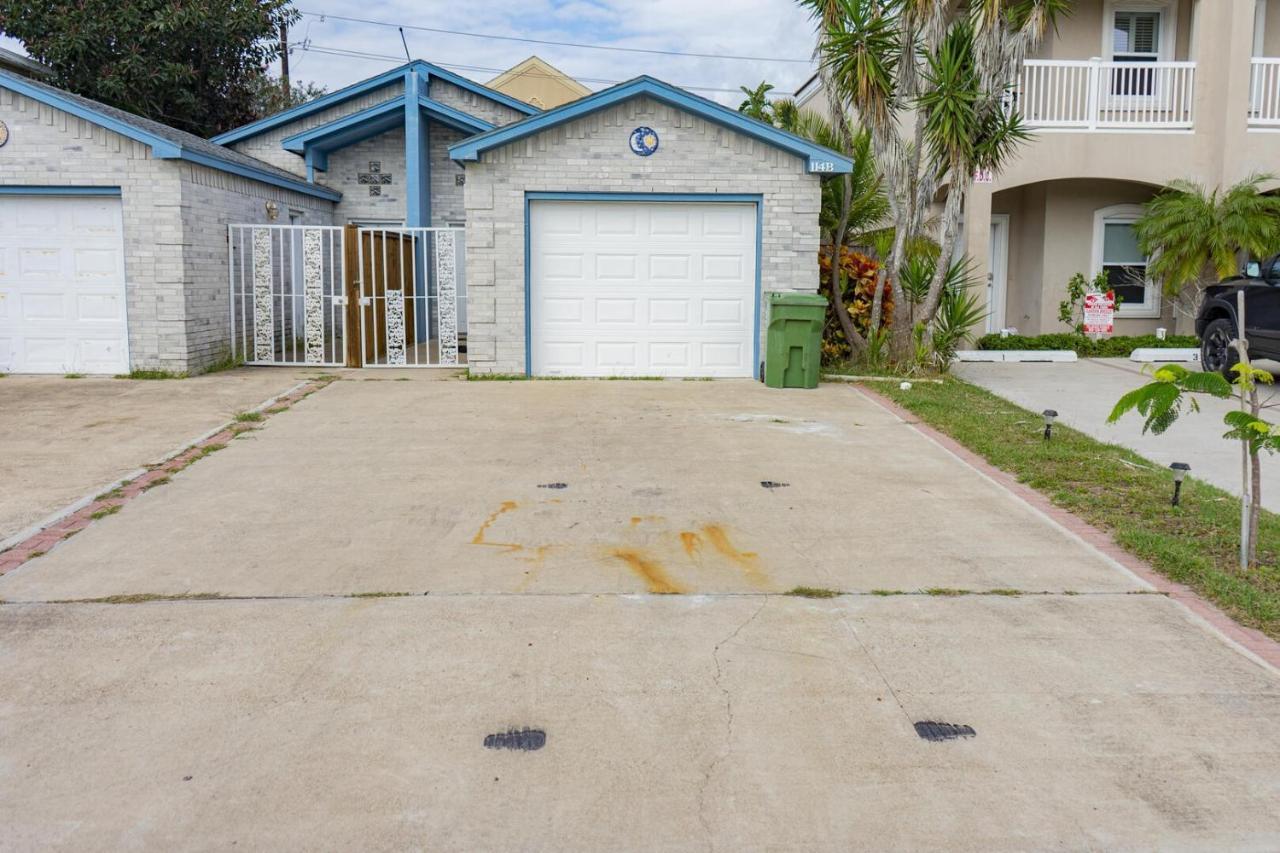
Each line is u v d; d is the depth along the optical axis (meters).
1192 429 10.41
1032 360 16.12
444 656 4.94
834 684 4.69
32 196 13.22
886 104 13.12
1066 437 9.72
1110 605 5.63
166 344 13.24
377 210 18.75
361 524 6.98
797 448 9.33
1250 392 5.88
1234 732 4.29
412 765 4.00
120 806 3.71
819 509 7.42
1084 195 17.92
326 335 18.16
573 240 13.42
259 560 6.26
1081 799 3.82
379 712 4.40
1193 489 7.87
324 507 7.38
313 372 14.06
